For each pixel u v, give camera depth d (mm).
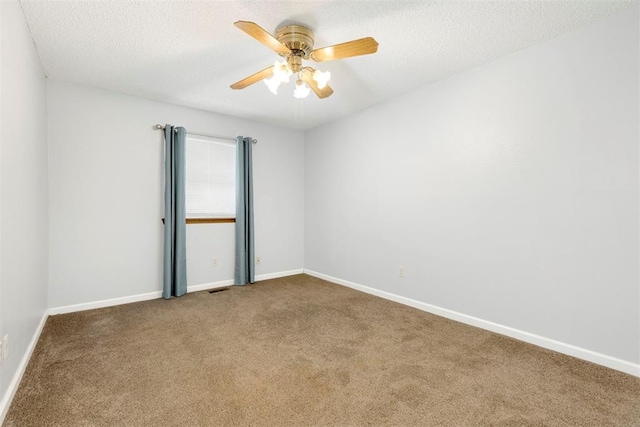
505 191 2518
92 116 3150
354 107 3762
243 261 4133
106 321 2795
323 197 4500
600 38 2023
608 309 2018
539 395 1722
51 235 2945
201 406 1611
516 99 2438
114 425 1464
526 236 2398
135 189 3414
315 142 4637
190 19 2035
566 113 2178
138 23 2076
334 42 2305
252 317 2930
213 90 3229
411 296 3301
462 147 2811
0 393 1481
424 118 3139
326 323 2795
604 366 2021
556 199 2236
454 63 2629
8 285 1611
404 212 3363
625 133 1939
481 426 1478
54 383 1799
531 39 2254
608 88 1997
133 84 3082
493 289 2611
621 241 1964
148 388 1764
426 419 1525
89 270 3152
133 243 3406
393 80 2982
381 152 3615
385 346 2330
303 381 1853
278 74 2049
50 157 2934
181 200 3592
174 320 2840
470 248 2768
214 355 2170
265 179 4477
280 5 1892
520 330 2445
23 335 1932
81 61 2600
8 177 1621
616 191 1978
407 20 2039
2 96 1525
